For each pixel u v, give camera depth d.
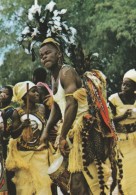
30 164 10.58
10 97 11.66
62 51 8.58
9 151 10.54
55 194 10.74
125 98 11.55
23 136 10.59
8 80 43.19
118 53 40.56
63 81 8.19
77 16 43.31
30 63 41.62
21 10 43.78
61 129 8.14
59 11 8.78
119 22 39.62
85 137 8.09
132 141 11.42
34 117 10.66
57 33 8.71
